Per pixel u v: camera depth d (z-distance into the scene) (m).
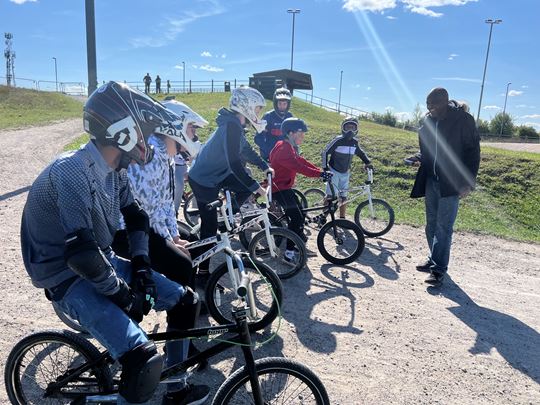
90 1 9.33
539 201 10.71
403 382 3.61
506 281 6.02
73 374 2.68
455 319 4.77
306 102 32.84
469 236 8.10
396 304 5.00
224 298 4.56
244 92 4.77
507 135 51.53
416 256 6.62
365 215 7.67
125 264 2.80
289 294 5.03
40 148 13.88
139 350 2.30
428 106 5.27
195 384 3.30
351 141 7.38
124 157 2.42
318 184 11.07
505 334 4.51
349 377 3.62
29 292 4.62
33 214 2.26
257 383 2.51
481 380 3.73
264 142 7.58
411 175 11.68
